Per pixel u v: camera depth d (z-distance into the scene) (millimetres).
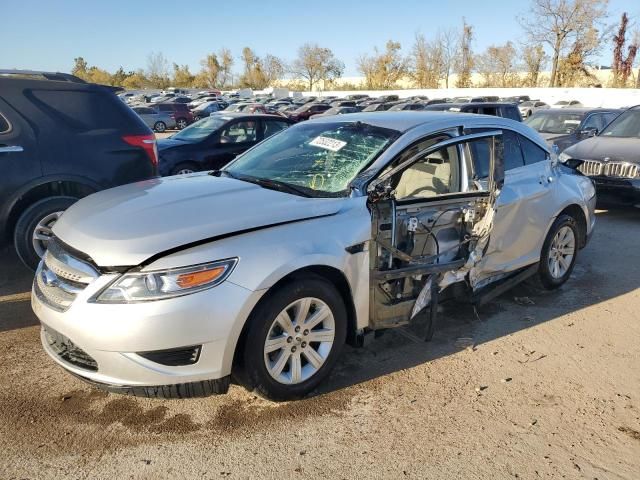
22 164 4855
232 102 41969
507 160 4562
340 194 3469
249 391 3160
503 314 4590
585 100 35406
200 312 2762
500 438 2938
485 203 4062
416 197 3715
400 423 3051
